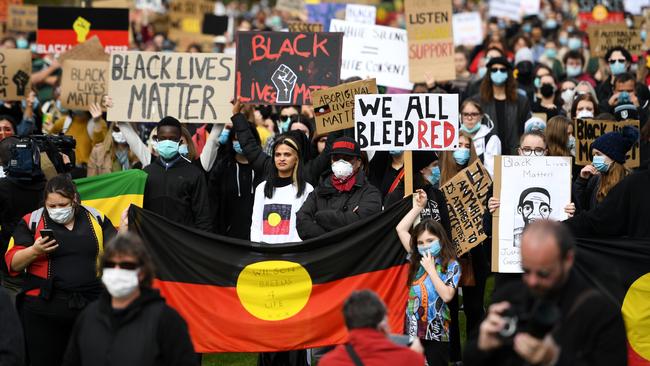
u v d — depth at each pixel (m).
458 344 26.70
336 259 25.25
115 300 17.86
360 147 26.56
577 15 67.50
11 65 39.41
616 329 15.27
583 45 59.31
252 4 97.19
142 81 30.83
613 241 23.11
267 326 24.98
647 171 22.95
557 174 25.45
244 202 31.20
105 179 27.66
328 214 25.98
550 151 30.41
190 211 27.59
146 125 37.56
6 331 19.17
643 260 22.91
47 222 24.31
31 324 24.25
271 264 25.19
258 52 31.00
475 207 27.50
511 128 36.59
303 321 25.00
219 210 31.48
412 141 26.28
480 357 15.49
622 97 37.00
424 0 39.16
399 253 25.34
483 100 37.03
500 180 25.52
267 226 27.17
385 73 39.72
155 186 27.55
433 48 39.22
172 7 62.75
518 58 46.34
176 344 17.52
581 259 17.91
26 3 79.62
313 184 29.36
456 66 48.59
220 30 59.25
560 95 42.84
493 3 65.69
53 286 24.06
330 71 30.84
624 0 59.81
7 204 27.12
